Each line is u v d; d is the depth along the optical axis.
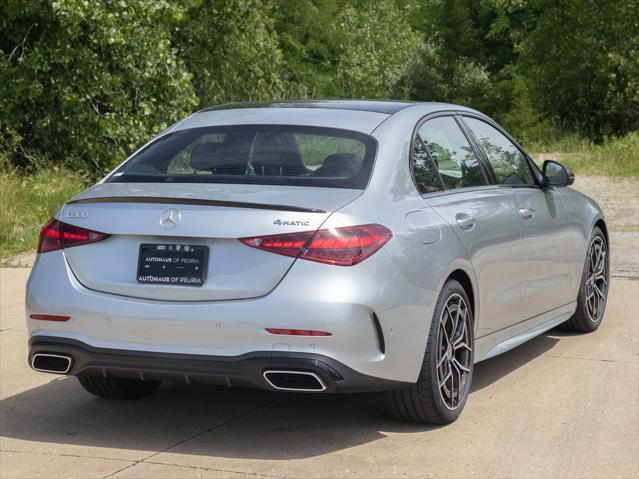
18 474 4.23
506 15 45.06
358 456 4.42
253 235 4.24
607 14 28.97
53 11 14.83
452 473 4.20
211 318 4.23
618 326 7.21
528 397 5.37
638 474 4.18
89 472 4.24
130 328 4.36
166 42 16.09
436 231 4.74
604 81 29.36
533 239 5.85
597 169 19.98
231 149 4.86
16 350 6.65
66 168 15.55
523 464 4.31
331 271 4.18
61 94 15.27
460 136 5.53
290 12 47.53
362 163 4.66
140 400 5.42
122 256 4.45
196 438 4.71
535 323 6.05
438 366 4.73
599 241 7.06
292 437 4.71
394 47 46.22
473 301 5.11
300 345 4.16
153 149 5.05
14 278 9.44
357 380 4.25
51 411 5.23
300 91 38.09
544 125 29.88
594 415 5.03
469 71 43.09
